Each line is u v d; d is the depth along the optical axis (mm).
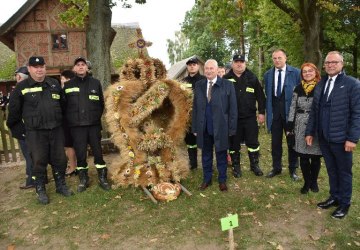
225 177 5418
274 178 5914
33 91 4965
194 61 6270
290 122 5109
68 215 4758
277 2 14680
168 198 5051
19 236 4281
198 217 4562
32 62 4812
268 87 5746
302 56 20141
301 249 3781
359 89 4117
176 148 5871
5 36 18750
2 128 7613
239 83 5926
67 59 19219
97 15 8281
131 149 5613
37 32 18938
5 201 5406
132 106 5500
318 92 4512
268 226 4301
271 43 24391
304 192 5188
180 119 5688
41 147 5105
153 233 4215
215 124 5125
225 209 4777
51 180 6133
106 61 8461
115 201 5137
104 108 5816
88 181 5766
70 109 5387
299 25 15219
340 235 4012
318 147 4797
